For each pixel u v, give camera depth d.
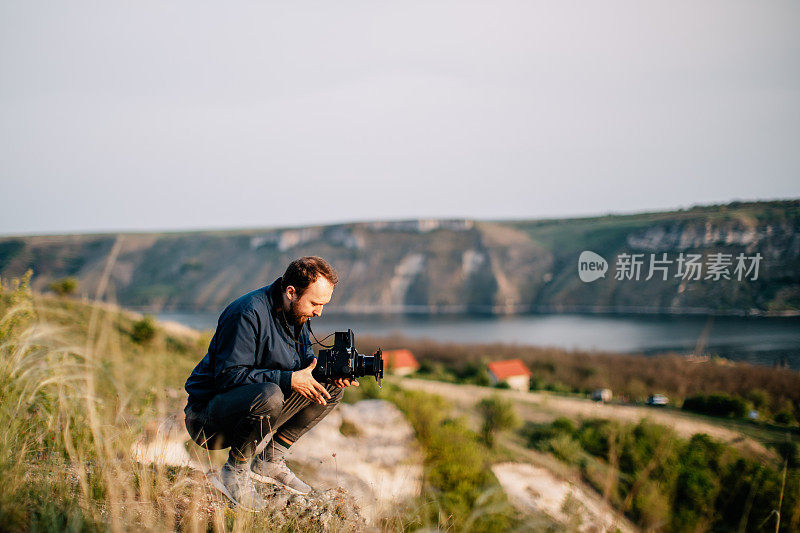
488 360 73.56
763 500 6.64
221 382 2.30
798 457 7.14
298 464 4.49
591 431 13.05
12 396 2.82
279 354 2.44
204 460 3.03
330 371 2.49
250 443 2.37
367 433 8.14
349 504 2.79
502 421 14.41
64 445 2.63
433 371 66.44
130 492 2.25
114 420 3.17
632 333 92.75
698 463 7.52
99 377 3.99
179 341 18.53
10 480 2.02
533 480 7.47
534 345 94.12
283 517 2.39
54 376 3.17
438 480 6.53
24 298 3.49
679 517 6.50
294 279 2.35
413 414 9.91
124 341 13.91
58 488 2.12
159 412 3.55
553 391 49.78
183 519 2.16
